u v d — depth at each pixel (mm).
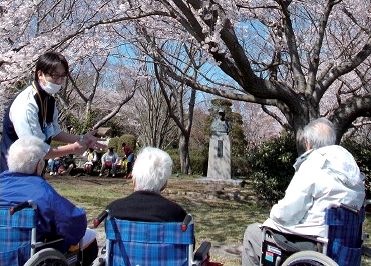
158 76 11531
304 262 2912
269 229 3221
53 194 2852
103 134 24469
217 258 5328
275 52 9695
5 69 7098
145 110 24047
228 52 7051
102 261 2783
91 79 23375
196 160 21016
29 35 8266
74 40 8273
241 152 22062
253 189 10789
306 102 7836
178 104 19891
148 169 2781
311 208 3125
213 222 7738
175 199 10414
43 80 3148
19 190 2807
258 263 3404
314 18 9945
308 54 9695
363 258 5516
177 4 6242
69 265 2924
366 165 9523
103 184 13172
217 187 12242
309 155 3225
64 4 9055
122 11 7031
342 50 9805
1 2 6625
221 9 6188
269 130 24984
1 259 2756
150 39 9383
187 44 12484
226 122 15133
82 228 2936
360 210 3168
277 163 9648
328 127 3273
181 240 2691
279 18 9273
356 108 7945
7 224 2768
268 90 7395
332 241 3045
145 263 2713
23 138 2930
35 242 2756
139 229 2693
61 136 3521
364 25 9164
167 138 26047
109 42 9695
